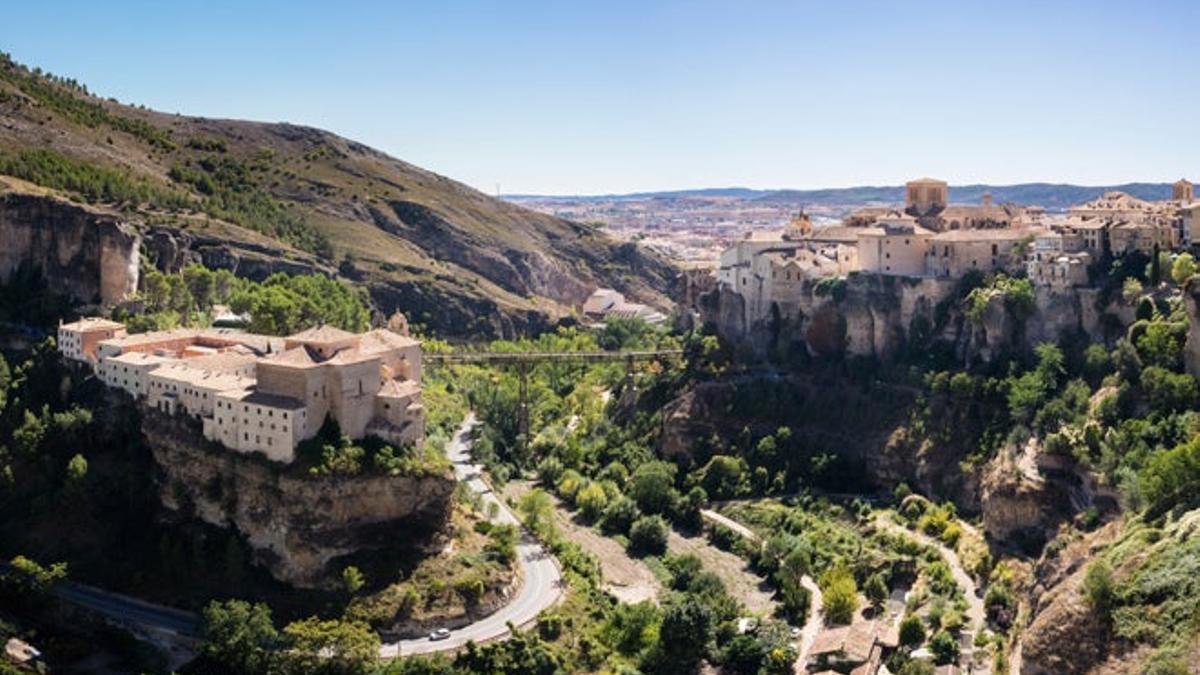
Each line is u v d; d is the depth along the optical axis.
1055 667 165.12
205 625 197.12
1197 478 184.12
